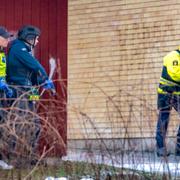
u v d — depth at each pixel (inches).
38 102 626.5
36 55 1031.6
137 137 616.1
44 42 1037.2
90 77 1051.9
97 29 1053.2
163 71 841.5
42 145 602.2
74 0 1064.8
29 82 786.2
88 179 606.9
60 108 629.3
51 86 712.4
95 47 1053.2
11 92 737.6
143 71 1019.3
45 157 617.3
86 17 1058.7
